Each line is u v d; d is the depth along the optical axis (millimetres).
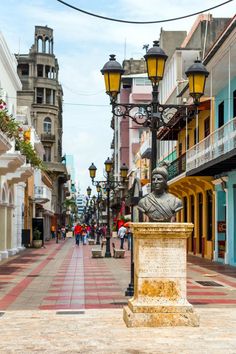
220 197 26109
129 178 60312
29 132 36844
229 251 24031
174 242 9641
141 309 9508
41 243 41688
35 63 79062
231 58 21156
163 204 9914
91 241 47438
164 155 41188
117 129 80438
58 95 83375
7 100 29031
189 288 15562
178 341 8391
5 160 22750
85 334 8953
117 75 12391
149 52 12062
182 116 13117
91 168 30453
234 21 18031
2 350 7941
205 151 23406
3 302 12828
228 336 8742
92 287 15633
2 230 28656
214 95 26672
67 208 105750
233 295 14102
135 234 9664
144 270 9609
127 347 8031
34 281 17328
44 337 8789
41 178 53812
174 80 33719
